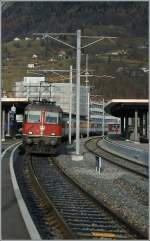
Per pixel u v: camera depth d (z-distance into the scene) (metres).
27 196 18.77
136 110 75.38
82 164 35.94
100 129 114.88
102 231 13.36
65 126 69.06
